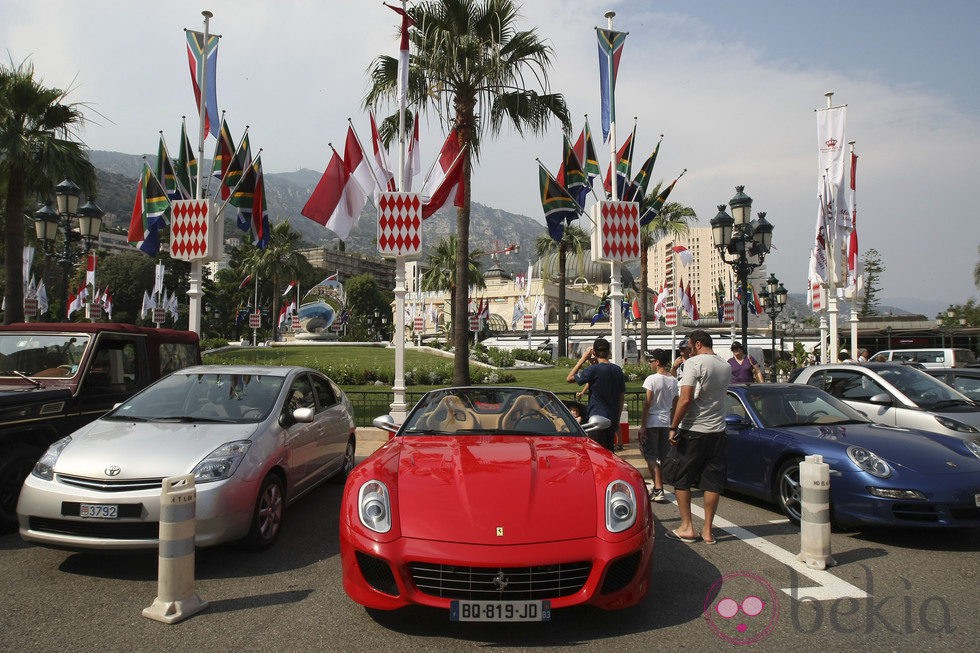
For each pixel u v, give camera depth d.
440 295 83.69
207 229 10.95
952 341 41.66
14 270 14.87
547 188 10.27
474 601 3.29
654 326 71.69
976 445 5.93
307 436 6.08
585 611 3.86
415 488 3.77
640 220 10.50
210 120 11.81
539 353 41.09
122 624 3.64
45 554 4.94
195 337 8.32
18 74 14.97
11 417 5.48
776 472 6.26
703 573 4.59
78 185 15.49
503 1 13.78
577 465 4.11
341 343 51.12
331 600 4.02
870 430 6.20
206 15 11.68
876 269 71.94
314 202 11.02
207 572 4.57
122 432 5.02
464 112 14.44
